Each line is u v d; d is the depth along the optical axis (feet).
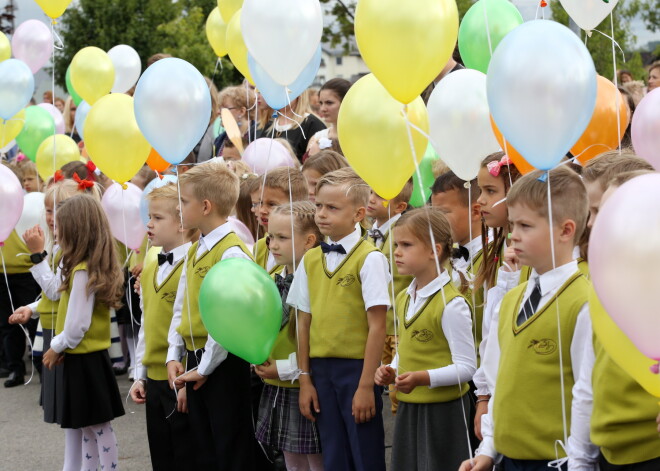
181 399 12.70
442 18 10.16
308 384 12.03
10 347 22.15
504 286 10.72
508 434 8.71
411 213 11.11
